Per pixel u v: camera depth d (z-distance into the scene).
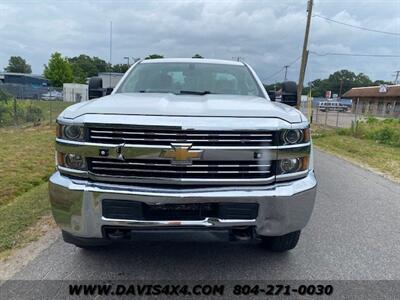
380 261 3.48
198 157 2.50
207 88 4.00
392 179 7.64
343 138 16.72
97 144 2.54
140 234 2.68
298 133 2.68
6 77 80.62
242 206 2.59
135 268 3.16
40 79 83.50
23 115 18.75
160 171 2.53
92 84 4.27
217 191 2.54
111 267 3.17
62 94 48.56
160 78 4.12
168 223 2.57
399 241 4.03
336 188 6.59
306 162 2.77
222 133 2.51
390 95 58.34
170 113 2.54
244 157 2.54
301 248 3.74
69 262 3.24
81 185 2.60
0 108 17.08
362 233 4.25
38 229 3.98
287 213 2.67
